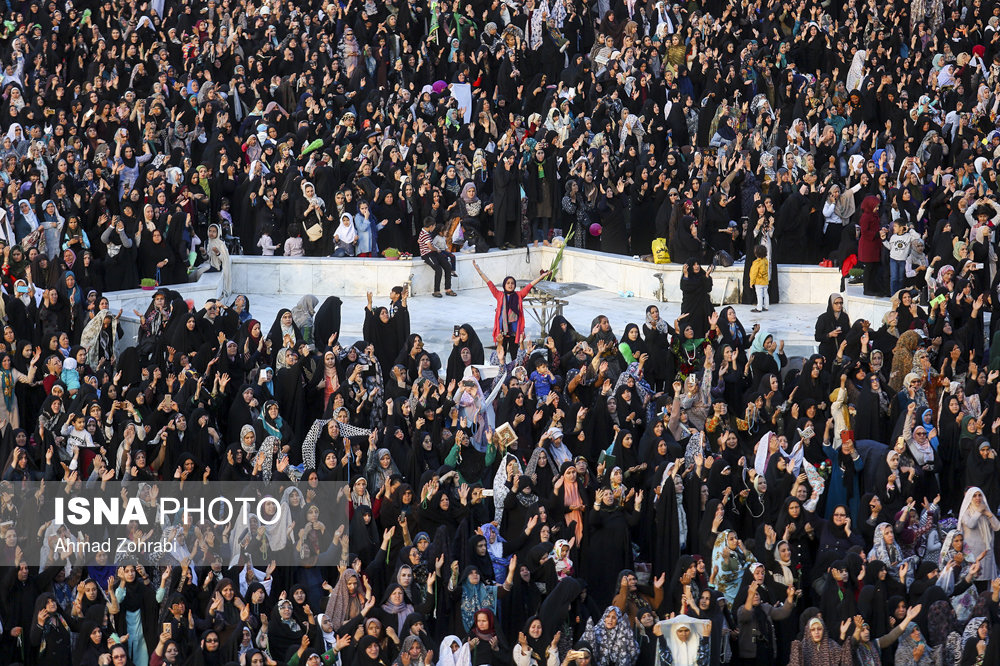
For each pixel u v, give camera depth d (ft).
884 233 309.63
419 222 340.18
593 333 266.57
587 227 354.13
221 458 236.84
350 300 333.01
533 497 219.20
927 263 310.24
